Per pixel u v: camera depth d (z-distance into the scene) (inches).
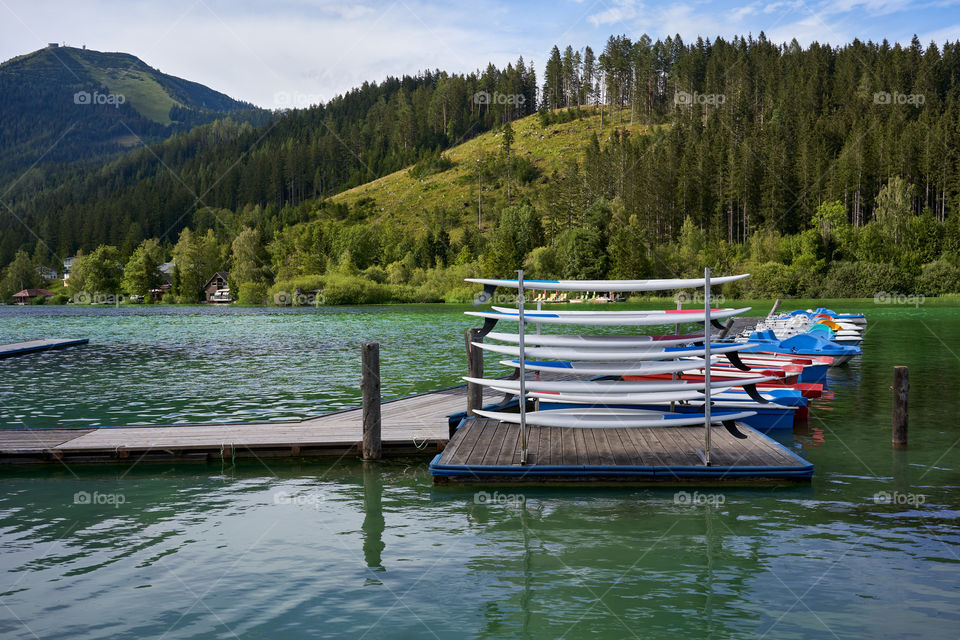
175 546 292.8
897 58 6166.3
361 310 2965.1
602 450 404.8
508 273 4094.5
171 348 1247.5
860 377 801.6
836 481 381.1
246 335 1577.3
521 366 385.1
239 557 281.0
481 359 516.4
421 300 3695.9
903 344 1183.6
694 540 295.4
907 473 396.2
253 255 4800.7
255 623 225.3
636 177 4940.9
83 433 469.4
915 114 5383.9
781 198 4613.7
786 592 245.3
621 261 3853.3
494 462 380.2
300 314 2684.5
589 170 5531.5
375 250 5516.7
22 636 216.2
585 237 3966.5
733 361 428.1
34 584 254.7
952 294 3248.0
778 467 364.5
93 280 5118.1
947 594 242.1
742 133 5364.2
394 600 241.8
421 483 387.2
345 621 226.5
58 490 374.3
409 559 278.2
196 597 243.9
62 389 737.6
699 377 610.2
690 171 4886.8
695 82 7623.0
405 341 1359.5
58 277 6501.0
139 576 262.1
